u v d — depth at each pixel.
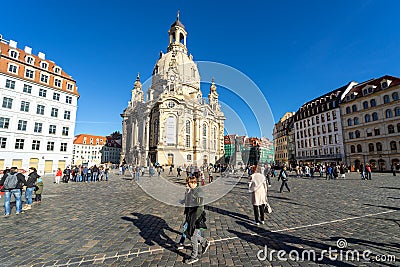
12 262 4.44
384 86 42.12
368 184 19.02
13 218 7.86
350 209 8.94
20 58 36.44
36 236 5.95
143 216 8.04
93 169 24.33
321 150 54.41
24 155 34.62
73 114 41.59
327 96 55.72
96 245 5.32
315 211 8.67
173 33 61.75
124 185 19.23
